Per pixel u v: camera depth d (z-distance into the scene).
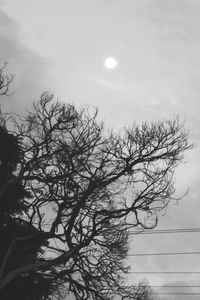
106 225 28.02
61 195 28.25
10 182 28.12
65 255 26.56
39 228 27.83
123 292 29.06
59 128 29.94
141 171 29.17
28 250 29.14
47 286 29.59
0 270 25.25
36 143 29.53
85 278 28.27
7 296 29.02
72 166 28.89
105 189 28.84
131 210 28.19
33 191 28.95
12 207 30.28
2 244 29.02
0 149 29.48
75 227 27.38
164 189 28.95
